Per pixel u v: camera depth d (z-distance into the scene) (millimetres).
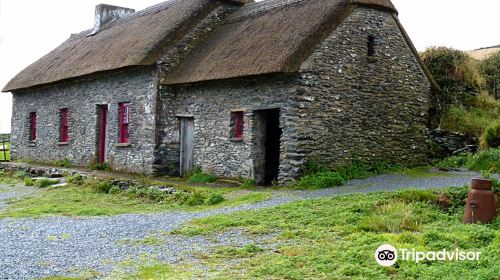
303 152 14664
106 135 20891
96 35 24750
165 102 18375
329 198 11406
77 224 10844
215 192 13906
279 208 10898
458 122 19859
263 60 14852
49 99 24469
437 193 11141
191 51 18844
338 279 6621
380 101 16625
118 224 10711
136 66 18219
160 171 18266
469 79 21250
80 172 18812
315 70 14930
